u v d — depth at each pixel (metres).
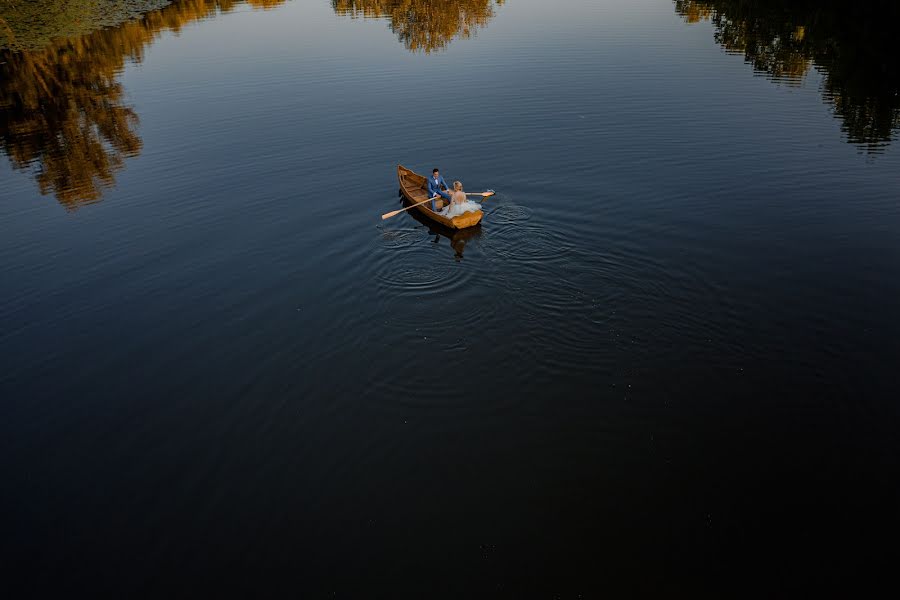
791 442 9.29
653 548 7.90
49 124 24.42
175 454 9.68
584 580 7.55
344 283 13.74
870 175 17.39
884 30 31.69
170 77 29.55
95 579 7.84
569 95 25.05
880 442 9.18
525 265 13.95
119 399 10.81
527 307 12.61
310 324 12.49
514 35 35.06
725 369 10.78
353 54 32.44
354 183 18.55
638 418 9.92
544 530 8.20
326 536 8.25
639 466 9.08
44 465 9.56
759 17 35.81
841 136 20.16
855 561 7.58
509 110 23.73
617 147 19.97
